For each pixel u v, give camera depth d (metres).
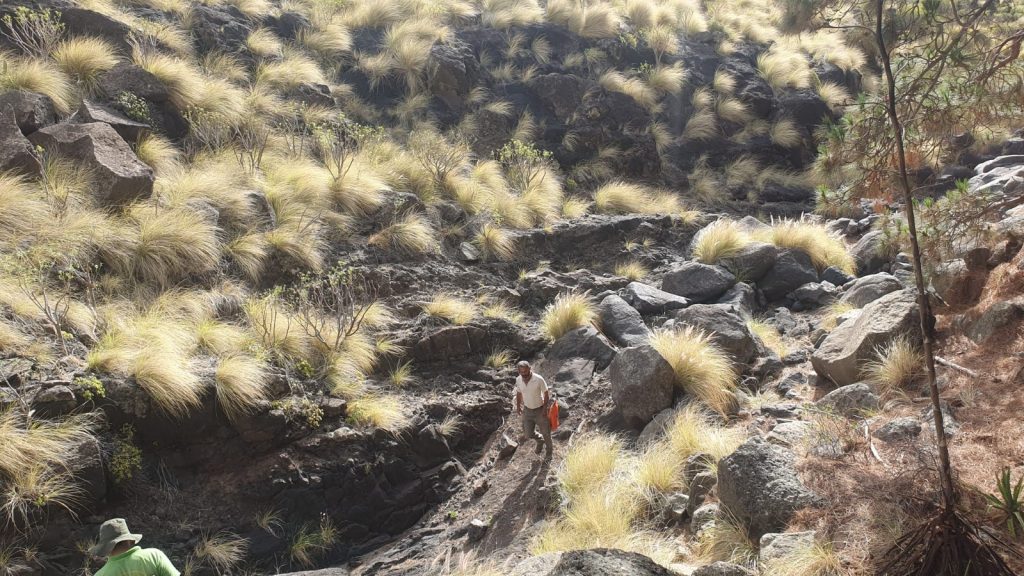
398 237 11.20
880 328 7.45
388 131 14.98
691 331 8.77
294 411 7.68
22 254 7.94
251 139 12.16
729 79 18.95
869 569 4.05
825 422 6.23
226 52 14.43
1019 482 3.91
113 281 8.49
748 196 17.11
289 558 7.05
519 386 7.89
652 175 16.83
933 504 4.43
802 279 11.50
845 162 5.10
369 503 7.68
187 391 7.02
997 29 4.86
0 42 11.73
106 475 6.59
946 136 4.99
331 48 15.98
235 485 7.22
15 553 5.91
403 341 9.30
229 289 9.19
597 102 16.95
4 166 9.11
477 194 13.01
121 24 12.87
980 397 5.82
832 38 22.09
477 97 16.33
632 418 8.02
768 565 4.34
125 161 9.78
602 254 13.09
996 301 6.99
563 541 5.96
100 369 7.00
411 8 17.84
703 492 5.97
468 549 6.89
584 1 19.48
